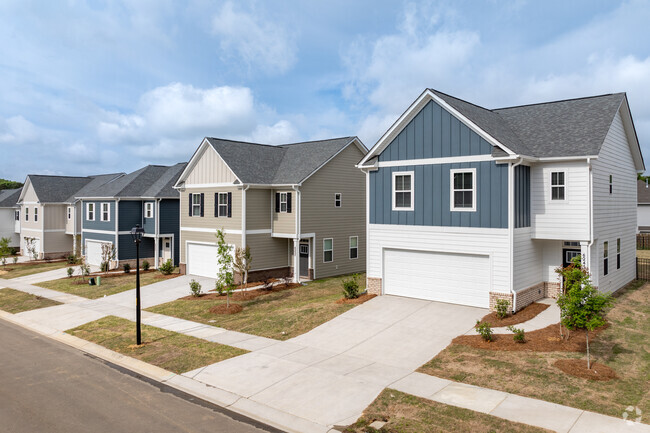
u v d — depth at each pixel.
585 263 16.80
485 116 19.23
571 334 14.15
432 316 16.61
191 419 9.77
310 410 9.87
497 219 16.77
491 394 10.16
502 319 15.88
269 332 16.09
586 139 17.27
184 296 23.53
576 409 9.31
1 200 52.56
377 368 12.12
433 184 18.41
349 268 29.75
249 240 26.14
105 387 11.85
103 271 33.25
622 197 21.25
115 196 34.28
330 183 28.20
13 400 11.05
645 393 10.01
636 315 16.44
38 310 22.09
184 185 29.94
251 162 27.62
